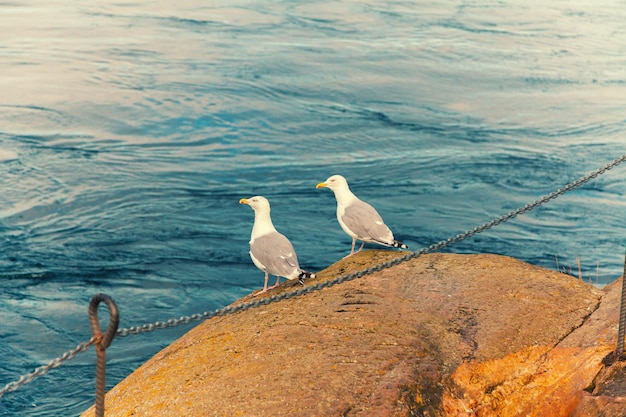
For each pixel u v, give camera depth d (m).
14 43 39.25
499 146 26.67
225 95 31.61
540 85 34.75
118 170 23.20
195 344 6.66
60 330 14.39
